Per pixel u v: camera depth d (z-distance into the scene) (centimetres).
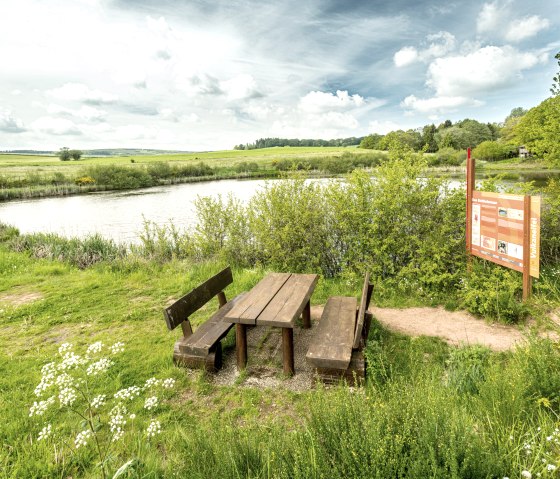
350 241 781
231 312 430
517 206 555
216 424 326
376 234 746
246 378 434
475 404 318
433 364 439
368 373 406
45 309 694
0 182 4875
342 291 718
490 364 394
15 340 568
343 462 225
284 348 427
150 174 6206
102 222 2369
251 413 369
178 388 418
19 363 488
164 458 305
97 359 489
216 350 454
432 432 233
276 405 381
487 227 620
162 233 1159
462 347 469
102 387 423
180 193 4216
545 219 757
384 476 209
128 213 2759
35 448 317
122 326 611
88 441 329
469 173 652
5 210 3175
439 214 721
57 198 4172
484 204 624
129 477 259
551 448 238
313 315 626
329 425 260
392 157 789
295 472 212
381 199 725
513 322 553
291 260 861
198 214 1058
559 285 638
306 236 852
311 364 391
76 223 2358
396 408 260
